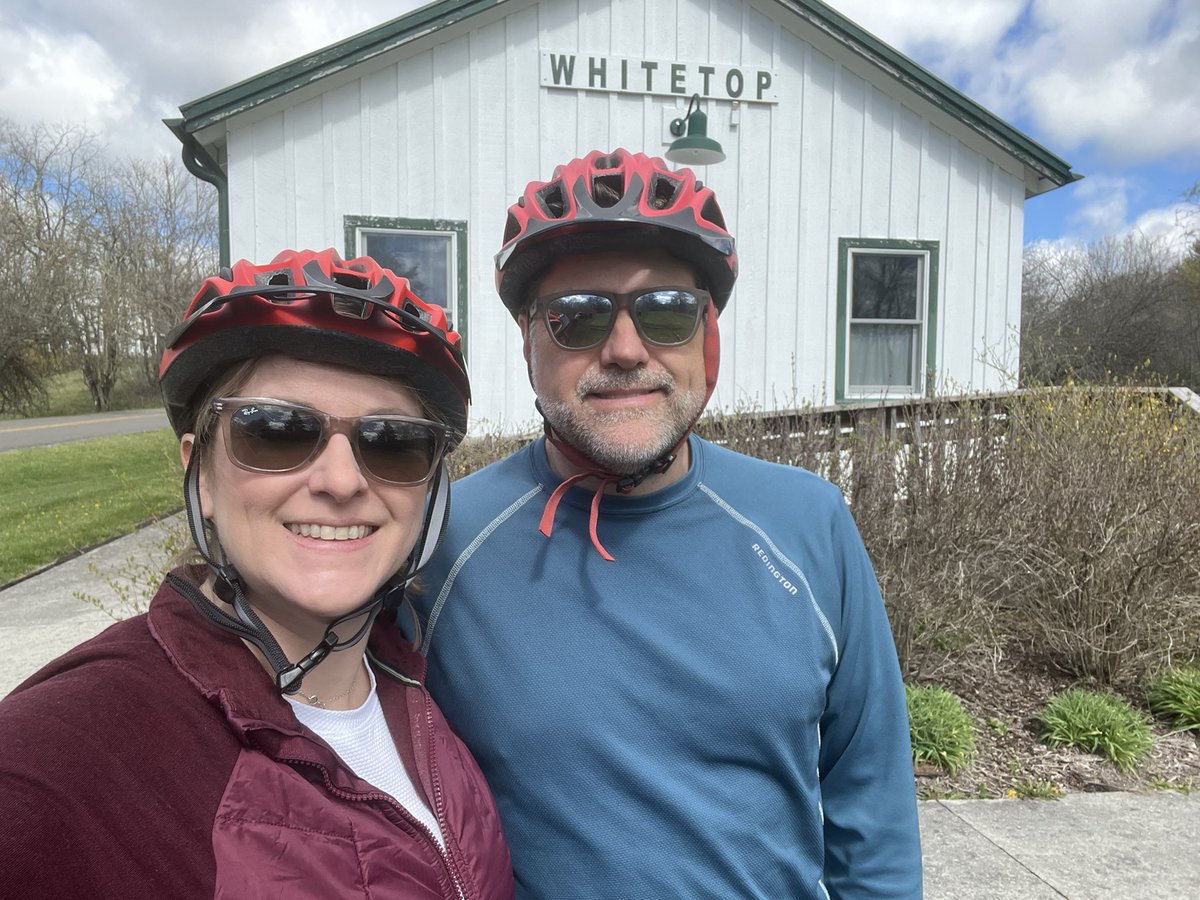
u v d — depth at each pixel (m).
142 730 0.83
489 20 7.05
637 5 7.30
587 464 1.36
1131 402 5.25
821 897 1.34
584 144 7.30
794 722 1.28
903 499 4.33
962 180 7.87
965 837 2.94
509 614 1.31
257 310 0.99
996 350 8.01
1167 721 3.93
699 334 1.37
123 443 18.89
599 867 1.21
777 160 7.63
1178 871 2.73
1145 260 28.97
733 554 1.35
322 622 1.06
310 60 6.60
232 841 0.82
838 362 7.80
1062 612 4.41
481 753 1.29
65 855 0.72
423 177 7.04
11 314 32.59
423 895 0.95
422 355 1.09
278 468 0.98
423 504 1.14
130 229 42.84
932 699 3.71
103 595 5.78
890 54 7.44
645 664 1.27
